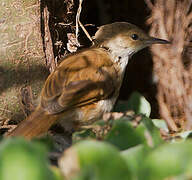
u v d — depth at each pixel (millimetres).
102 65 9148
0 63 9008
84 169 3871
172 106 14477
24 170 3635
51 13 9461
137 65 15266
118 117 6117
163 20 14523
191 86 14422
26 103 9156
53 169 3959
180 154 3982
